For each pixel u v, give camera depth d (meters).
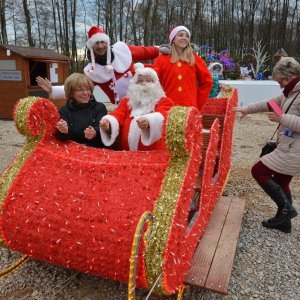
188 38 3.78
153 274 2.01
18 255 3.20
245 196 4.81
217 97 4.62
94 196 2.22
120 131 2.86
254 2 35.94
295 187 5.21
